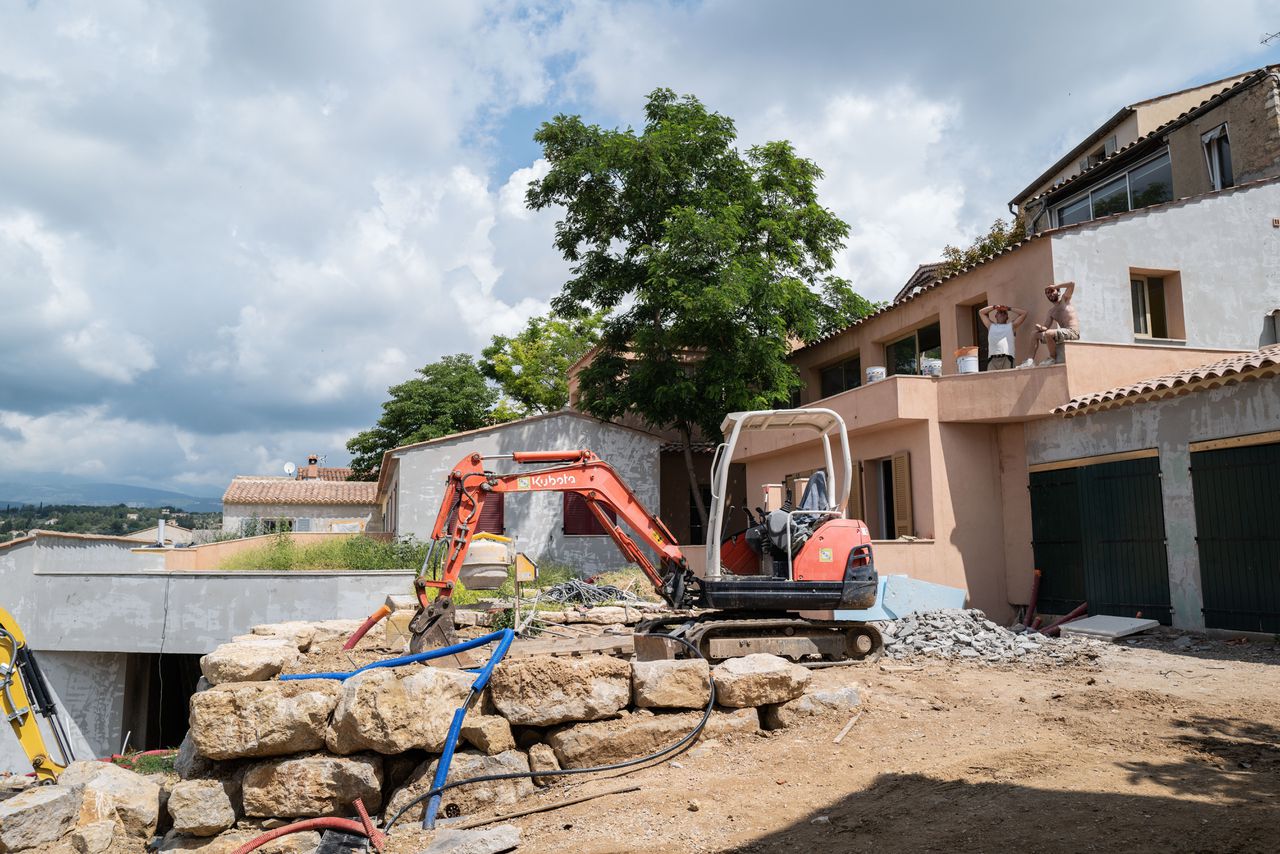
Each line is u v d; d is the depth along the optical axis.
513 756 6.74
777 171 23.92
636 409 23.48
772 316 21.34
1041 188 25.77
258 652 7.48
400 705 6.55
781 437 20.11
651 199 23.36
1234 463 11.56
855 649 10.60
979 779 5.86
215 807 6.54
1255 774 5.63
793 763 6.54
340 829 6.29
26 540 15.57
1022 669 9.93
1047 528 14.70
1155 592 12.63
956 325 17.83
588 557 23.28
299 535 25.20
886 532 17.16
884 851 4.83
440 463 23.31
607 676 7.13
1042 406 14.48
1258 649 10.57
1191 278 15.98
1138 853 4.45
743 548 11.80
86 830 6.48
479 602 14.80
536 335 39.97
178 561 18.67
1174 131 19.39
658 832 5.50
